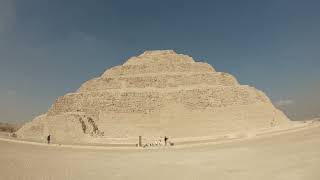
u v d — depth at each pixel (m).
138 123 87.75
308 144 30.11
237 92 99.56
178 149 44.88
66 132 78.25
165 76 100.31
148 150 45.75
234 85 106.19
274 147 32.12
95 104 94.62
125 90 97.31
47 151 41.34
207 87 96.88
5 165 25.02
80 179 20.66
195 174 21.56
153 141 71.00
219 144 48.34
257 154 28.80
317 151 25.38
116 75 107.62
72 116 81.00
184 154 35.09
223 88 97.88
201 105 91.94
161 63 106.94
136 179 20.59
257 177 19.28
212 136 75.06
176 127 85.38
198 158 30.20
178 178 20.55
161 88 97.25
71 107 97.88
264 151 30.19
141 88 98.06
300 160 22.69
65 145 57.84
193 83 100.00
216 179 19.67
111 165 27.08
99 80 105.56
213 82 102.25
